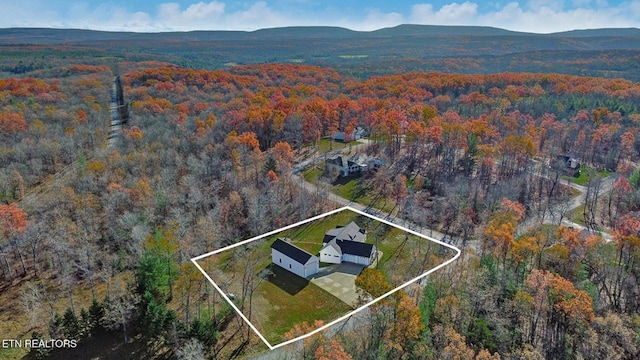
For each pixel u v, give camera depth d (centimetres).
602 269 5384
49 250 5831
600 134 10350
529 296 4512
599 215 7762
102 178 7644
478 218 7300
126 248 5916
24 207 6762
